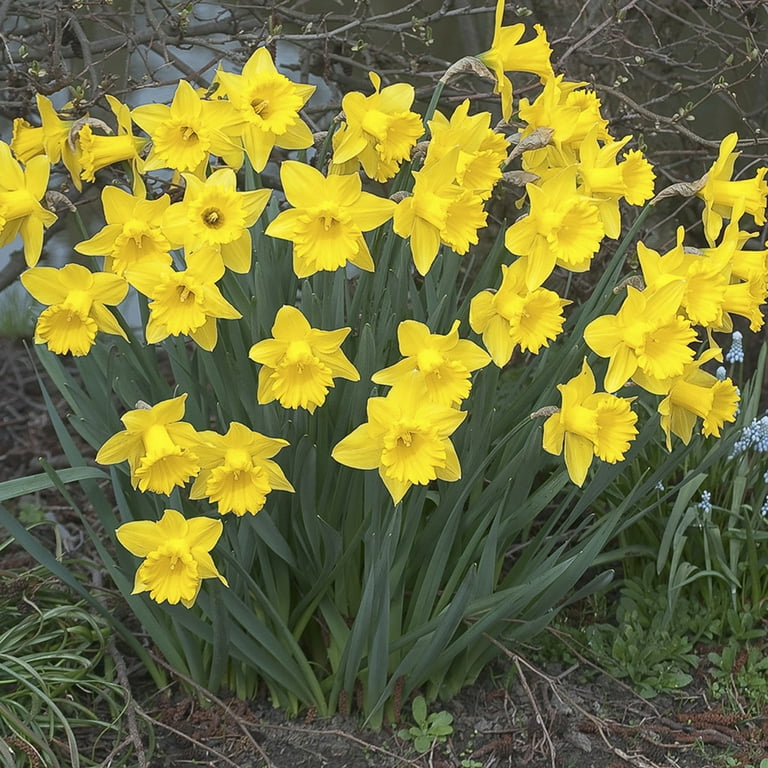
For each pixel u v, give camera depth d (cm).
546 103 148
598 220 142
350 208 138
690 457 180
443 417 138
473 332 155
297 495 152
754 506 179
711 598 177
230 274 145
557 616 177
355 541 152
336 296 152
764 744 160
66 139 143
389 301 154
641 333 139
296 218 137
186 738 158
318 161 153
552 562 156
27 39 203
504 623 160
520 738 160
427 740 157
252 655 155
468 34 229
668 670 169
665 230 234
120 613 176
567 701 159
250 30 197
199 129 139
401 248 153
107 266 142
